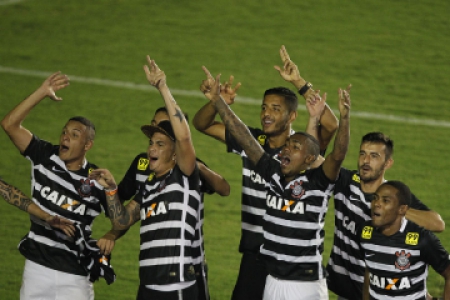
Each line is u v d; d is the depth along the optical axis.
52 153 20.00
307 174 18.77
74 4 57.06
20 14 55.50
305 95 21.23
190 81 46.22
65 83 20.20
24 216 32.00
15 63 48.84
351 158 37.78
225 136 21.62
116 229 19.94
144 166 20.72
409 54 48.97
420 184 35.38
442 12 54.16
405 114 42.44
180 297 18.84
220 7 55.88
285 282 18.88
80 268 20.09
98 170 18.98
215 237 30.44
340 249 20.52
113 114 42.50
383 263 18.47
